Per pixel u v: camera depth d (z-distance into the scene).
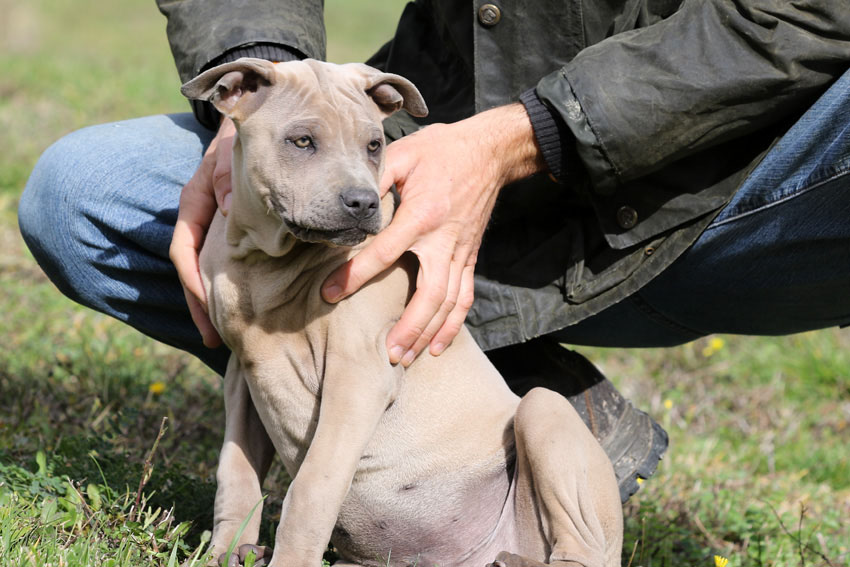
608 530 2.85
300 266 2.71
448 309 2.84
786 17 2.76
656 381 5.60
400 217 2.77
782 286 3.13
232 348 2.87
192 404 4.41
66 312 5.36
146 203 3.20
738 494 4.26
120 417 3.76
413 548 2.96
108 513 2.89
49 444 3.62
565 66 2.90
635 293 3.23
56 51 16.50
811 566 3.60
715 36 2.80
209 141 3.44
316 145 2.63
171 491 3.25
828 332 6.30
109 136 3.35
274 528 3.23
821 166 2.83
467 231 2.87
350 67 2.83
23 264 5.98
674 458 4.57
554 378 3.47
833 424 5.29
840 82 2.79
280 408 2.81
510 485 2.98
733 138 2.90
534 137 2.94
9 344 4.86
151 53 17.03
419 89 3.45
